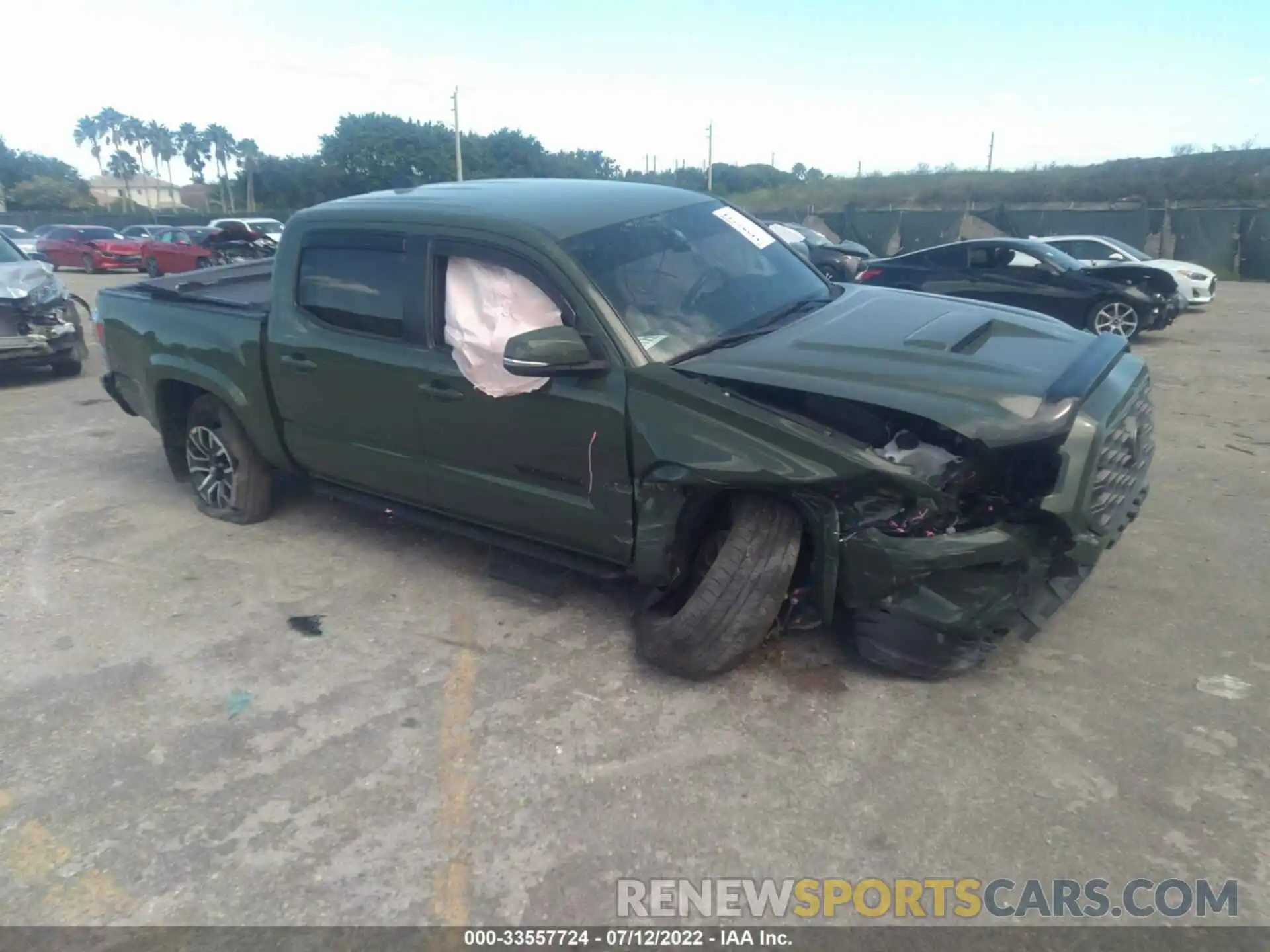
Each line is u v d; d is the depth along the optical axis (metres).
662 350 3.67
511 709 3.56
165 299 5.61
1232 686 3.49
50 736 3.51
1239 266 23.06
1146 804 2.90
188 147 102.62
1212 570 4.46
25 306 9.34
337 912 2.63
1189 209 23.88
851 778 3.09
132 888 2.75
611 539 3.81
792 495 3.35
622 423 3.59
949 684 3.59
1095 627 3.96
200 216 51.25
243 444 5.36
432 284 4.16
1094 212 24.88
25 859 2.88
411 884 2.72
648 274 3.92
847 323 3.92
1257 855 2.68
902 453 3.26
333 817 3.01
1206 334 12.72
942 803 2.95
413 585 4.67
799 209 32.34
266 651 4.07
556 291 3.79
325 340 4.55
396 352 4.27
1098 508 3.28
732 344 3.79
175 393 5.67
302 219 4.75
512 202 4.24
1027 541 3.26
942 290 12.74
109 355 5.95
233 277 6.16
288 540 5.30
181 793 3.16
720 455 3.35
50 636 4.26
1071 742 3.21
